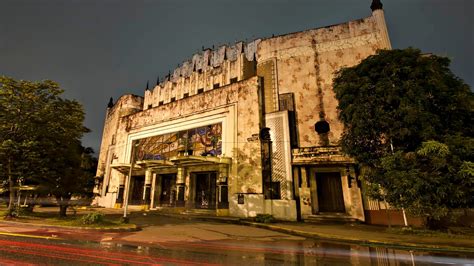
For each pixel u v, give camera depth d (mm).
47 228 13891
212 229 15312
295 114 23000
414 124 12984
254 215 21000
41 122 17547
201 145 26453
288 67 24547
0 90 16547
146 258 7652
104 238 11320
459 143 11727
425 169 12383
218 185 23469
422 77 13664
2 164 16500
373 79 15062
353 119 14891
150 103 36500
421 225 15781
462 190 11547
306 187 20266
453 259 8422
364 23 23188
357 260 8125
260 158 22219
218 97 26672
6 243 9391
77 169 19141
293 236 13750
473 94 13352
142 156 31328
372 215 17922
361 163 15492
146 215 23453
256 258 8125
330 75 22953
